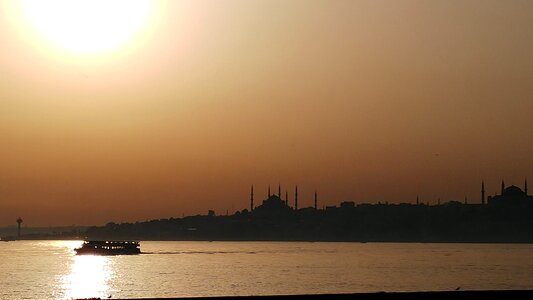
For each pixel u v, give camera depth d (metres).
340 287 153.00
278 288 149.38
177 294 135.50
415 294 38.91
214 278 178.75
